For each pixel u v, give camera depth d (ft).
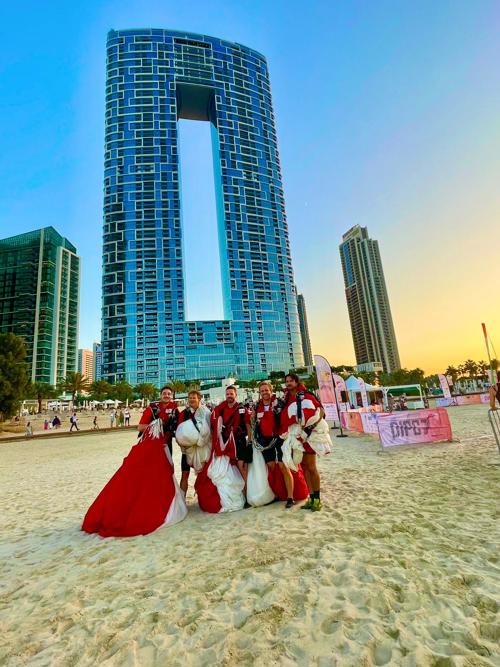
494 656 5.99
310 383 270.87
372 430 41.96
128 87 501.56
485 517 12.53
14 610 9.01
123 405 271.49
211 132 561.43
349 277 568.41
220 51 550.36
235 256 501.15
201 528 14.01
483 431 37.55
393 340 526.98
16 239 461.78
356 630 7.00
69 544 13.79
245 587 9.09
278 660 6.36
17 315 433.07
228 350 470.39
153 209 479.82
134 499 14.73
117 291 456.04
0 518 19.01
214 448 16.67
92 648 7.17
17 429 111.24
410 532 11.77
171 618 8.01
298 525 13.35
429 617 7.23
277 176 564.71
